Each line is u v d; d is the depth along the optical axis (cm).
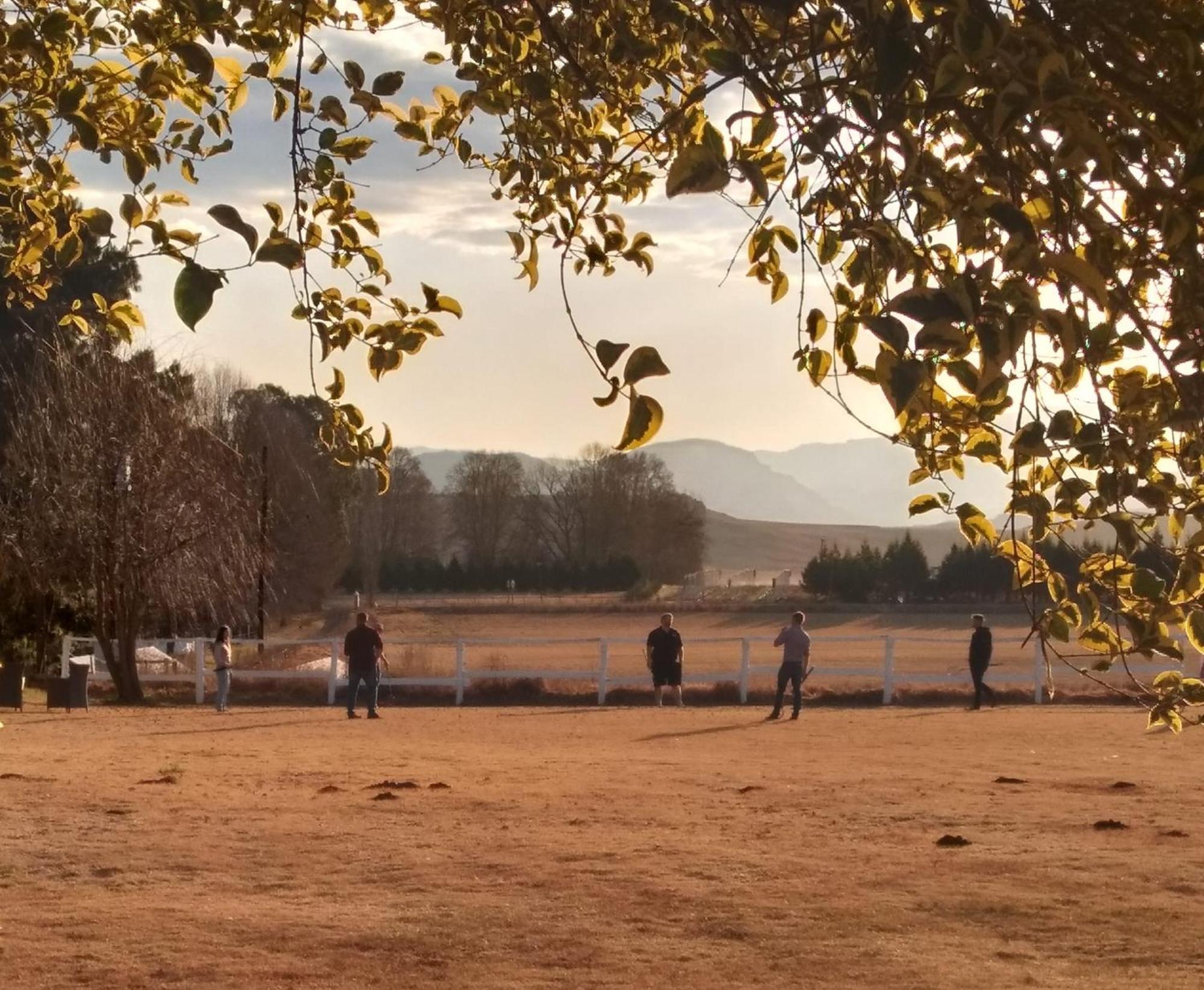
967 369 307
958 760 1720
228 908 907
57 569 2905
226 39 479
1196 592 351
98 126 480
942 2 261
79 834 1161
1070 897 936
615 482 10975
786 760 1727
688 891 948
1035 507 368
